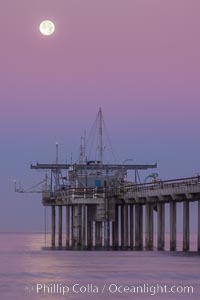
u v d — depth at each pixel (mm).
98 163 191750
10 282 91812
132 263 116188
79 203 173625
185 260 120750
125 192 164000
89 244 177625
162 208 150750
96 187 177125
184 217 139625
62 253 150500
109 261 121438
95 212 174750
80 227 175625
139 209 161625
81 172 188875
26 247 199875
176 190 139000
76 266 112688
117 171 188125
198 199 135500
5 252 161000
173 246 144750
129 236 169625
